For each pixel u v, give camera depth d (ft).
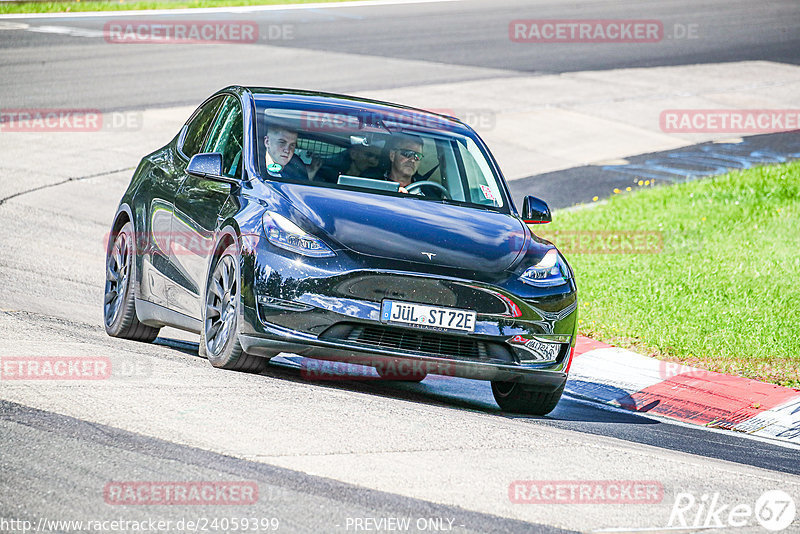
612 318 120.98
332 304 76.13
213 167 84.23
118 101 237.25
